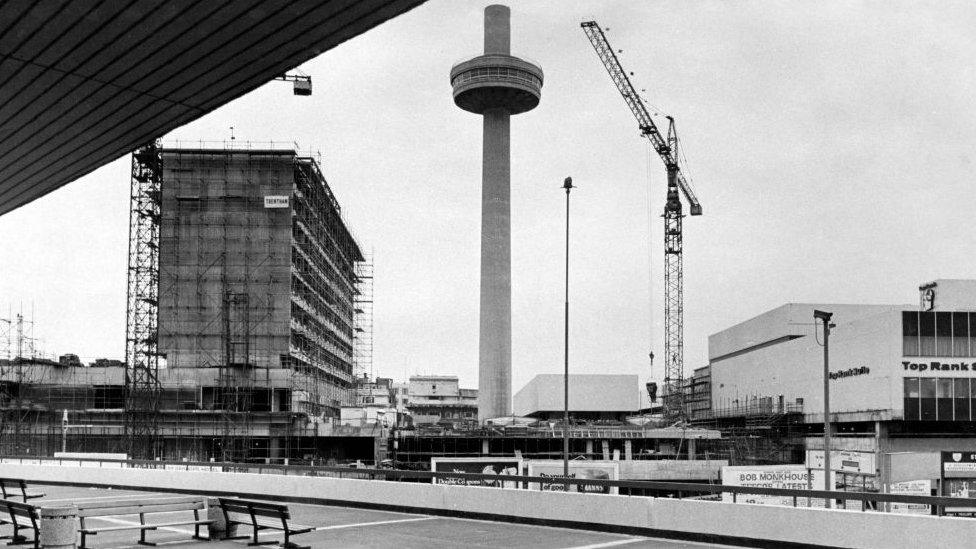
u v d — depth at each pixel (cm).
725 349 13888
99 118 1416
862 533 1783
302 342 10069
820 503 5000
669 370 14950
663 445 9394
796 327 11200
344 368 13312
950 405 8269
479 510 2462
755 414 10969
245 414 8694
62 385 9200
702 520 2023
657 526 2098
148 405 8831
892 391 8269
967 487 5322
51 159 1617
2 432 8519
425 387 18888
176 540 2008
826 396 4041
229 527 2050
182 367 8994
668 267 15125
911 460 6172
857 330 9050
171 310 9175
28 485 3809
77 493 3331
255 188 9419
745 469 5056
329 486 2898
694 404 15225
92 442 8650
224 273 9238
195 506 1997
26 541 1934
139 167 9556
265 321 9212
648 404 17162
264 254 9325
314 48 1181
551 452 8962
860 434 8781
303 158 9662
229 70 1242
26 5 1043
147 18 1083
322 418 9944
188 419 8694
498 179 11488
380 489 2734
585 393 13188
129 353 9406
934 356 8319
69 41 1143
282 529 1900
